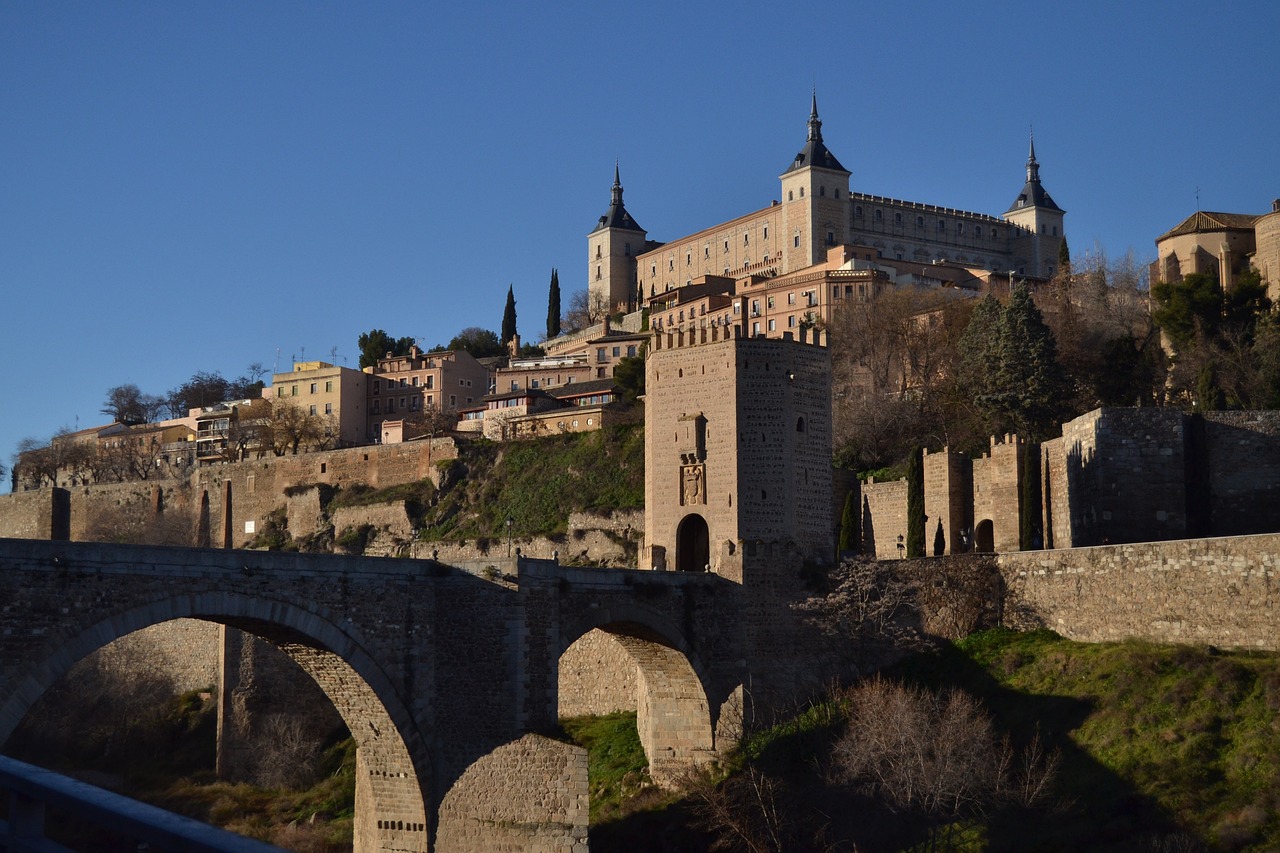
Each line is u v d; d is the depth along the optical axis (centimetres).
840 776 7362
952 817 6731
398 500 16212
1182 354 13062
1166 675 7338
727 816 7269
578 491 14938
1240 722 6769
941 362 15212
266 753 10019
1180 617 7725
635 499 14412
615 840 7969
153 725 11038
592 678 9869
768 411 9575
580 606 7650
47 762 10869
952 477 11244
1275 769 6306
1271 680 6912
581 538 13938
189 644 11619
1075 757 7050
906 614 8738
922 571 8819
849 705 8231
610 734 9300
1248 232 15350
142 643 11881
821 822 7244
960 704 7381
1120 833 6328
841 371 15762
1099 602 8131
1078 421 10056
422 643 6950
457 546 14900
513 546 14400
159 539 18050
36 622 5431
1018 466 10775
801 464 9625
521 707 6888
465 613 7000
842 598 8675
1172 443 9475
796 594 8819
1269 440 9244
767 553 8812
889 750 7169
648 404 10150
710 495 9638
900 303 16688
